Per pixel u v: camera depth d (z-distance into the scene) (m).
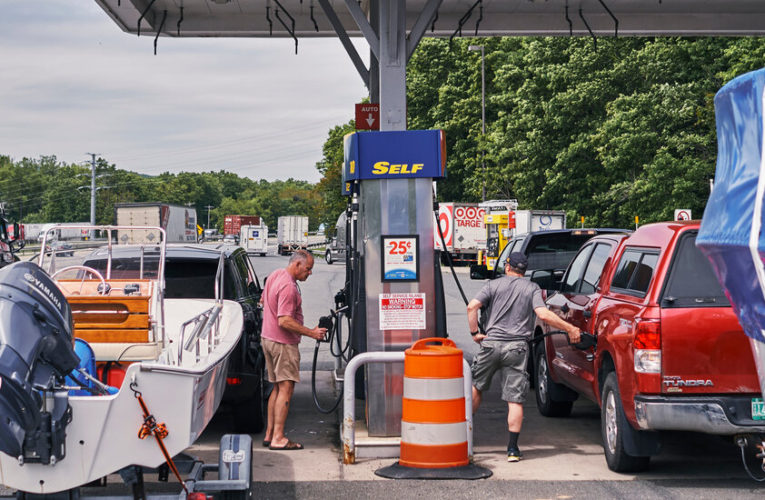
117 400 5.14
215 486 5.75
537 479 7.48
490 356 8.24
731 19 19.66
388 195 8.67
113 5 16.42
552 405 10.29
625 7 18.89
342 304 11.16
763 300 4.13
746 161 4.36
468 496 6.95
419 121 66.50
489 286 8.38
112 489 7.15
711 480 7.39
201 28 18.47
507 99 52.66
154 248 9.77
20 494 5.30
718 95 4.79
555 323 8.10
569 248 13.27
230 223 95.25
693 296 6.99
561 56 48.06
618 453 7.49
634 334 7.03
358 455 8.31
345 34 15.85
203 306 8.76
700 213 37.56
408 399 7.77
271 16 18.52
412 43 12.30
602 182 45.03
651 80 40.91
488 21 19.12
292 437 9.31
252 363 9.02
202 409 5.80
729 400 6.82
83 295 7.01
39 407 4.80
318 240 115.38
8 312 4.70
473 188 58.81
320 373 13.74
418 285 8.67
